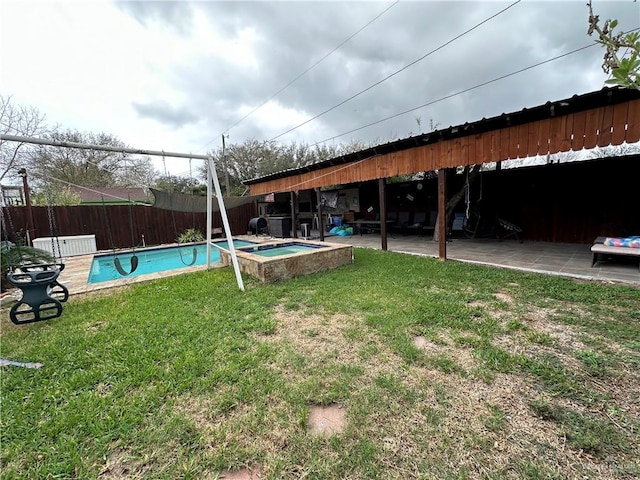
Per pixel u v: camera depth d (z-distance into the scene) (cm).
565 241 839
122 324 339
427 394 207
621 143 413
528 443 165
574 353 252
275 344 282
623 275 468
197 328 322
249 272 564
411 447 164
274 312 367
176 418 189
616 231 755
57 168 1544
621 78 121
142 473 155
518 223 923
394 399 203
